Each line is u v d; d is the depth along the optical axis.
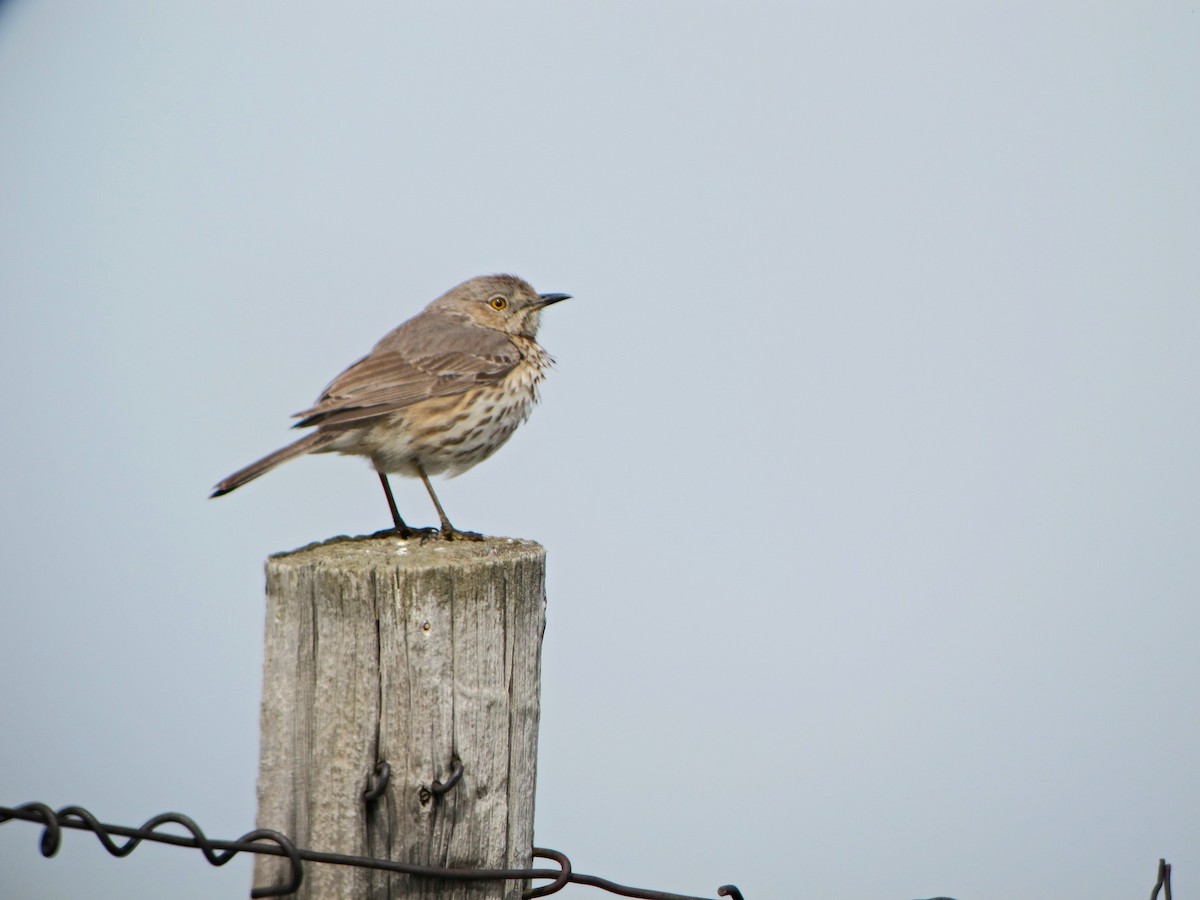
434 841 9.62
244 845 9.10
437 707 9.62
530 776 10.21
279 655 9.80
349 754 9.55
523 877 9.87
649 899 10.42
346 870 9.54
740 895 10.76
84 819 8.69
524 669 10.07
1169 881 12.07
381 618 9.57
